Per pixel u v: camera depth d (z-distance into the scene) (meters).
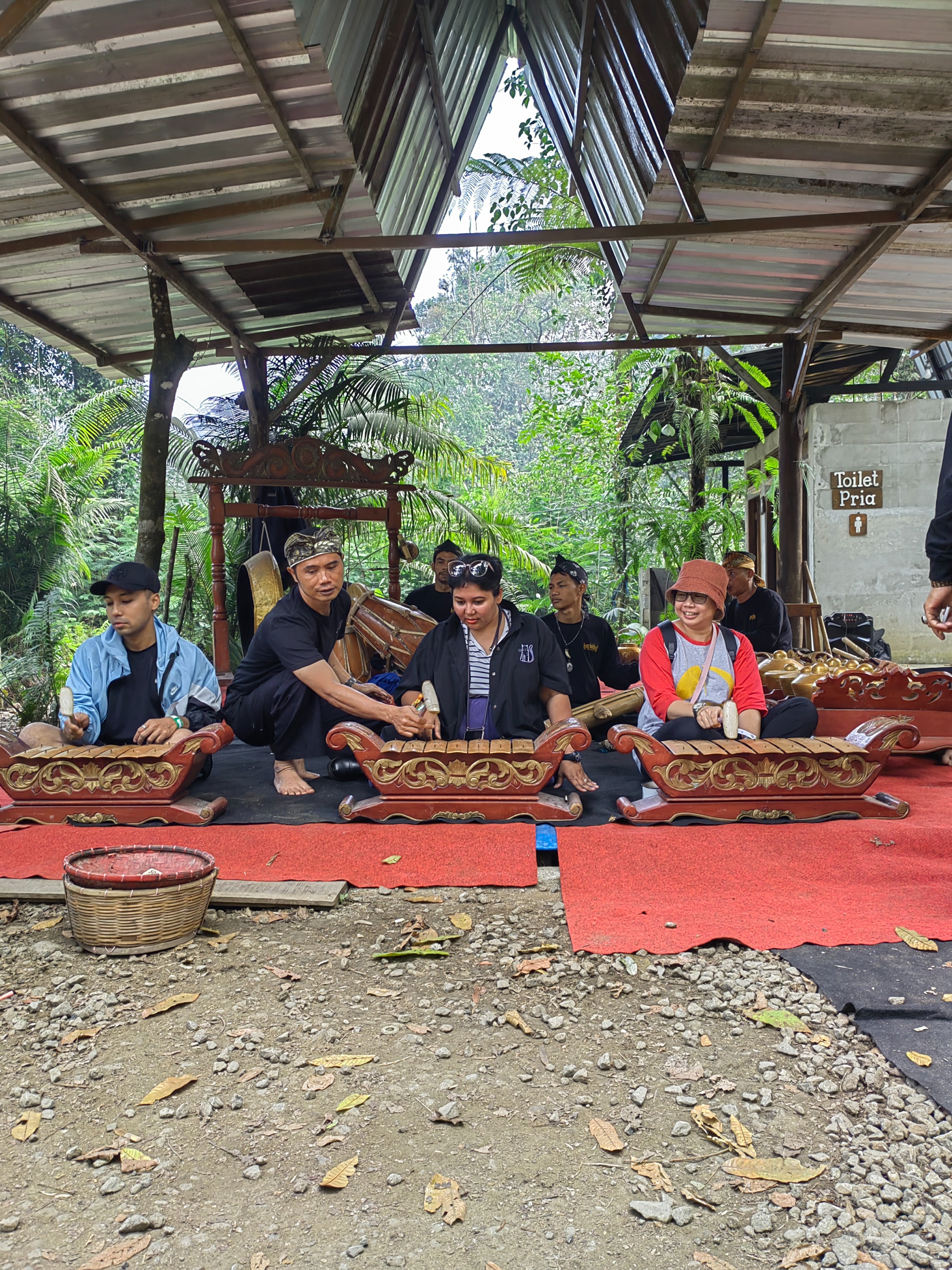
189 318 8.27
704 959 2.91
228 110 4.83
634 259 7.32
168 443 6.79
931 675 5.42
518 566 14.98
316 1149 2.05
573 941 3.00
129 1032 2.57
